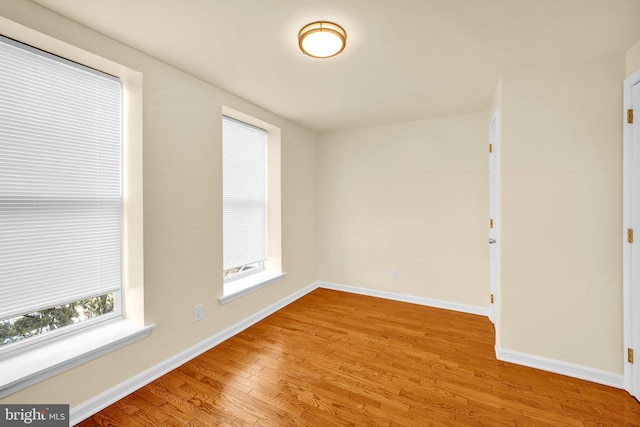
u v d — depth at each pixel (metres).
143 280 1.88
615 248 1.86
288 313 3.15
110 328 1.83
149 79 1.91
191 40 1.74
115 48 1.72
